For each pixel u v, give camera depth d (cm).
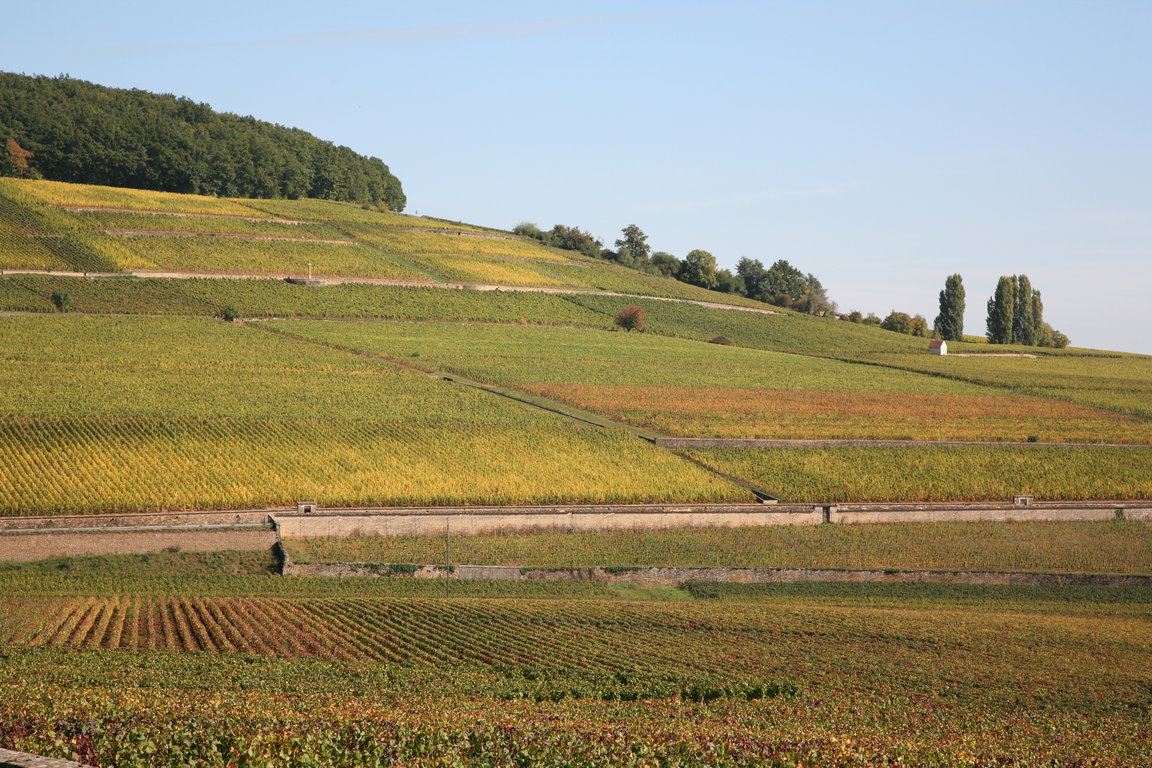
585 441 8575
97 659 3831
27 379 8969
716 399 10900
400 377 10525
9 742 2144
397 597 5425
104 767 2141
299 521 6338
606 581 6191
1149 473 8769
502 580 6028
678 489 7512
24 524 5947
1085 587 6556
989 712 3744
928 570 6581
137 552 5984
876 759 2572
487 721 2670
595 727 2702
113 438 7519
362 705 2889
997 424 10500
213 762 2198
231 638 4525
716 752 2519
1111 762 2827
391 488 7012
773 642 4831
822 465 8500
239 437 7850
